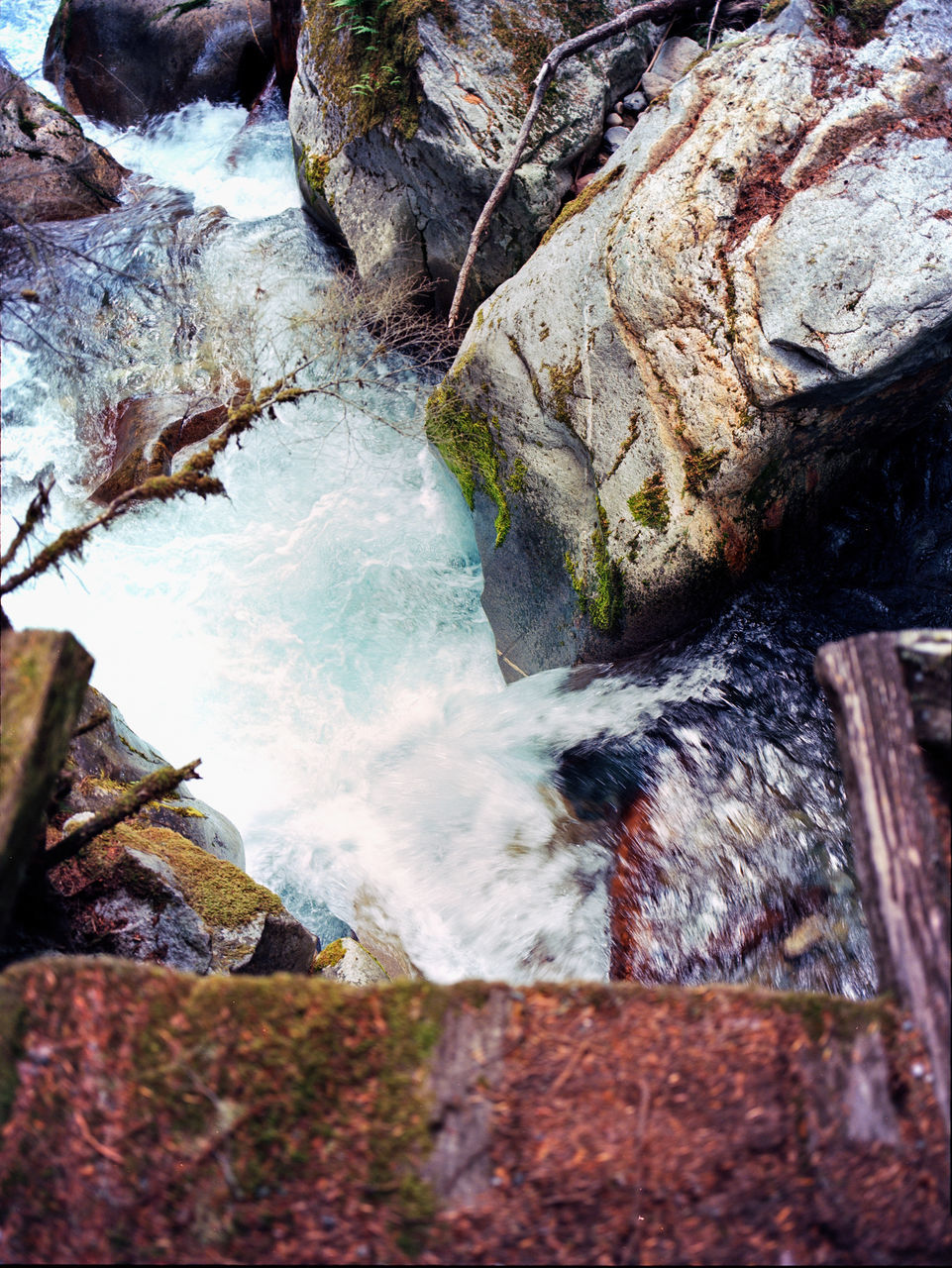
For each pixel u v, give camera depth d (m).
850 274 3.41
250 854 4.02
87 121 8.47
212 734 4.40
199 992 1.38
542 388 4.21
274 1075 1.33
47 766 1.63
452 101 4.84
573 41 4.74
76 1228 1.29
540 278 4.29
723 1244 1.31
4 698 1.59
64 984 1.38
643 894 3.60
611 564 3.99
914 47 3.79
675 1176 1.31
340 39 5.55
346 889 3.88
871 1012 1.42
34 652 1.64
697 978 3.38
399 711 4.57
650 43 5.18
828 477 4.14
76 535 2.46
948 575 4.13
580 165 5.06
